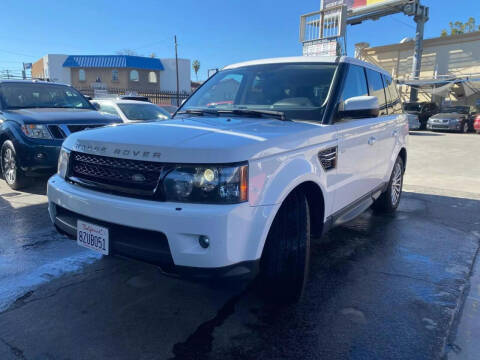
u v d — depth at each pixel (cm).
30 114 565
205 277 212
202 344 233
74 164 266
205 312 269
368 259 369
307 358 222
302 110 316
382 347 233
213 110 339
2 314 259
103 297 286
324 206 290
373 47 2983
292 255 257
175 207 211
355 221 489
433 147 1387
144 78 4391
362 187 377
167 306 275
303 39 1658
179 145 218
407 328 253
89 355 220
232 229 209
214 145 216
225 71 408
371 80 415
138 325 251
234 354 224
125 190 230
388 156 455
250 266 223
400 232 448
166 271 224
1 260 344
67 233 268
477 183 745
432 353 228
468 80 2333
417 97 2620
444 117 2109
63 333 240
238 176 212
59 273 323
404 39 2773
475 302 289
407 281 322
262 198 223
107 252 237
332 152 297
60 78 4328
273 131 254
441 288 311
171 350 227
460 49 2539
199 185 211
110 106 870
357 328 252
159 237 219
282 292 269
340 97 324
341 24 1483
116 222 226
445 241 420
